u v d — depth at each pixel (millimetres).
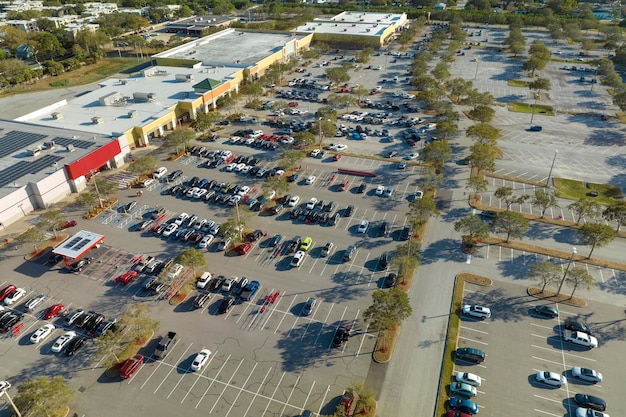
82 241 76312
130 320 58688
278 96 150875
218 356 57938
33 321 64062
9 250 78438
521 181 96875
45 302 67375
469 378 53375
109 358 57062
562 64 183625
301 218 85688
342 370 55844
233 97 140125
